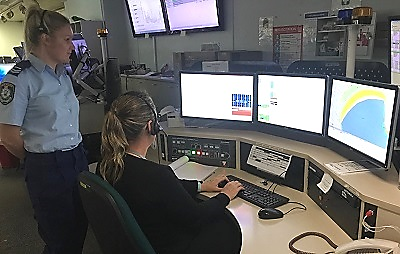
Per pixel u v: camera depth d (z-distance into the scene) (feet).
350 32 5.35
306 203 5.09
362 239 3.70
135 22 13.57
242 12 9.70
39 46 5.22
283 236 4.28
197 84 6.89
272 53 9.07
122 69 13.69
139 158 4.06
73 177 5.65
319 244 4.09
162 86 9.83
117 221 3.38
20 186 11.82
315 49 7.97
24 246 8.27
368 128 4.35
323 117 5.32
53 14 5.24
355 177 4.31
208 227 4.58
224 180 5.77
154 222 3.95
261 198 5.21
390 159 4.03
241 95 6.51
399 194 3.81
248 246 4.09
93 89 11.21
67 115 5.59
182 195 4.06
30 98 5.15
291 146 5.66
